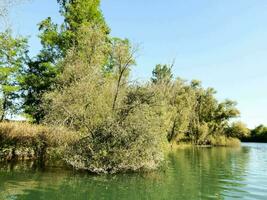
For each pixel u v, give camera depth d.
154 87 25.48
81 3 37.84
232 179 20.33
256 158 37.84
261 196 15.17
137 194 15.34
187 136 72.94
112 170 21.19
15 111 36.34
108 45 35.09
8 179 17.69
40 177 18.66
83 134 23.78
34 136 25.66
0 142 24.48
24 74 37.38
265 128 116.44
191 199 14.49
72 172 20.86
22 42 36.69
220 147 70.56
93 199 14.19
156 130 23.05
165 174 21.95
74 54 33.94
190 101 67.12
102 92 25.53
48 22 38.03
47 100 27.95
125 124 22.11
